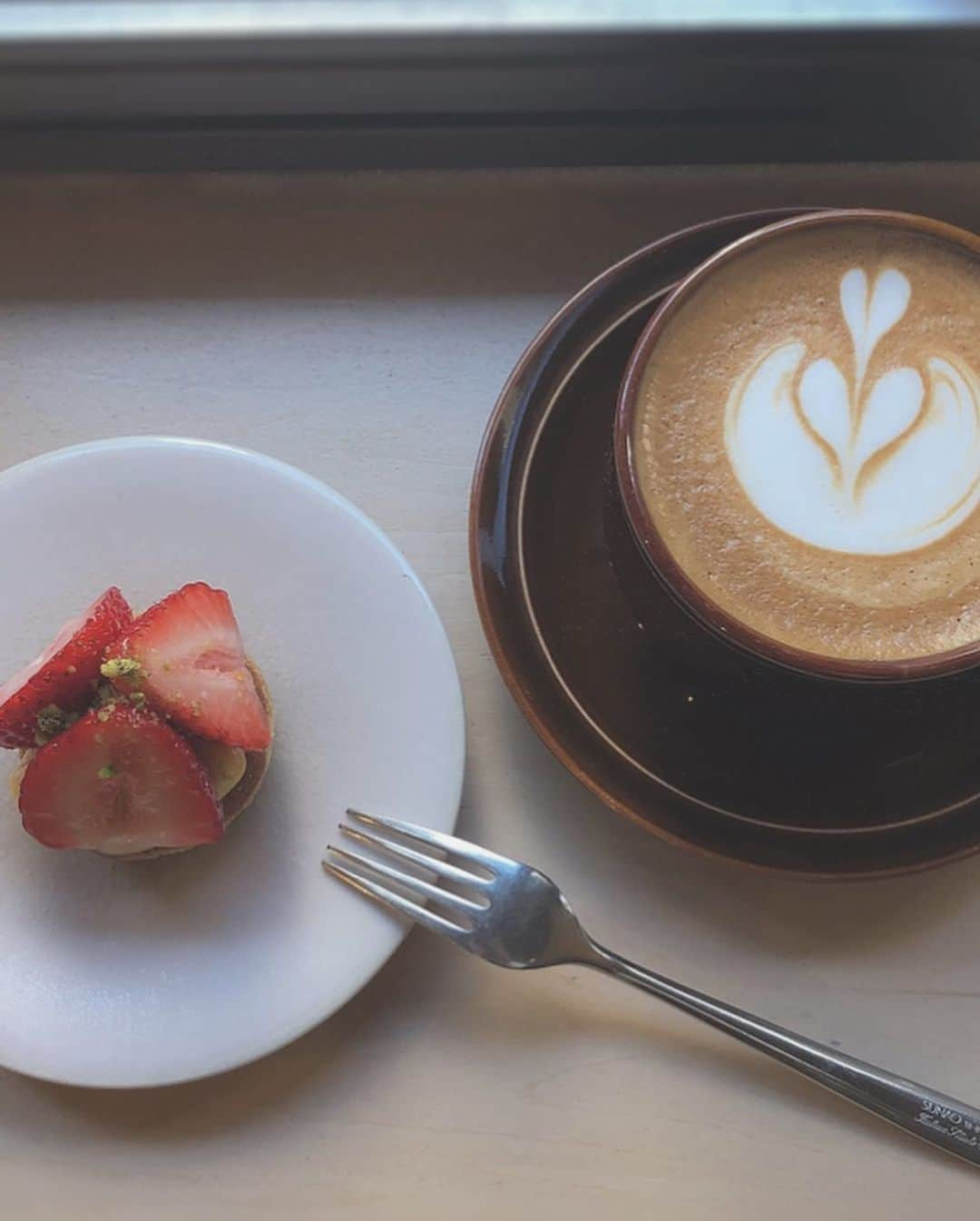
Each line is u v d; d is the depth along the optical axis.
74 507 0.43
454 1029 0.42
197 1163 0.41
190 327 0.46
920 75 0.44
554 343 0.43
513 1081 0.41
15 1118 0.41
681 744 0.41
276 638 0.42
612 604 0.42
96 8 0.42
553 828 0.43
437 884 0.41
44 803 0.39
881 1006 0.42
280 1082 0.41
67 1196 0.41
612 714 0.42
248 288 0.46
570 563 0.42
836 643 0.38
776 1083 0.42
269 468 0.43
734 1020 0.40
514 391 0.42
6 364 0.46
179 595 0.40
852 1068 0.40
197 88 0.44
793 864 0.40
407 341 0.46
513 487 0.42
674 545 0.39
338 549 0.43
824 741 0.42
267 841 0.41
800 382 0.39
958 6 0.42
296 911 0.41
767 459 0.39
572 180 0.47
